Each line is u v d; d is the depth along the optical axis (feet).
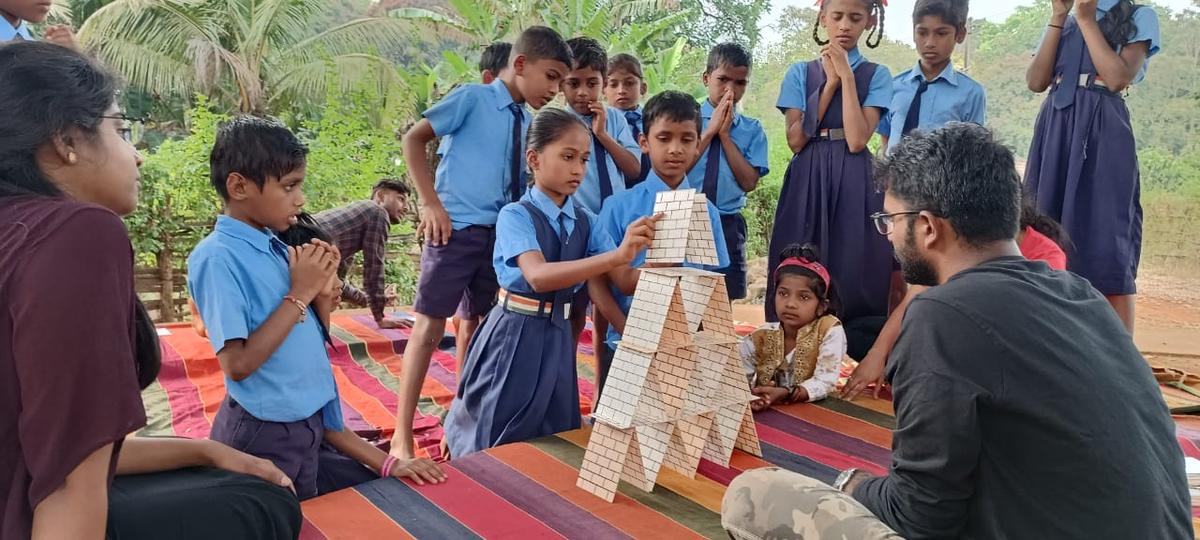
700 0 52.54
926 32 12.71
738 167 12.87
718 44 13.74
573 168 9.04
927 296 4.87
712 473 8.22
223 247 7.09
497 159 10.69
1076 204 11.70
